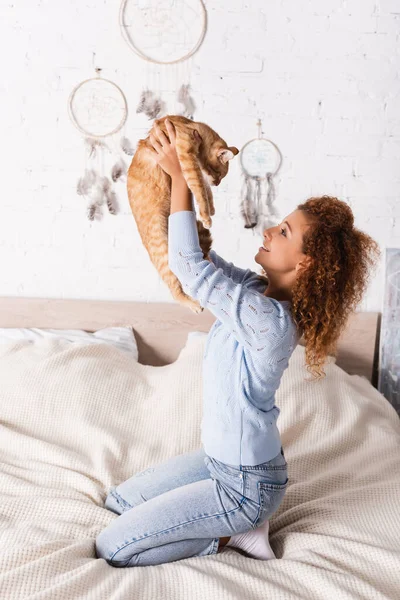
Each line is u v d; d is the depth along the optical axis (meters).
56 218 3.10
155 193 1.66
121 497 1.93
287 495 2.08
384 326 2.99
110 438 2.30
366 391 2.77
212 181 1.65
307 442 2.36
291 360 2.64
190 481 1.86
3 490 2.06
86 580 1.59
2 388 2.48
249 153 3.01
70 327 3.10
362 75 2.92
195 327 3.08
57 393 2.46
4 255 3.14
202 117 3.00
